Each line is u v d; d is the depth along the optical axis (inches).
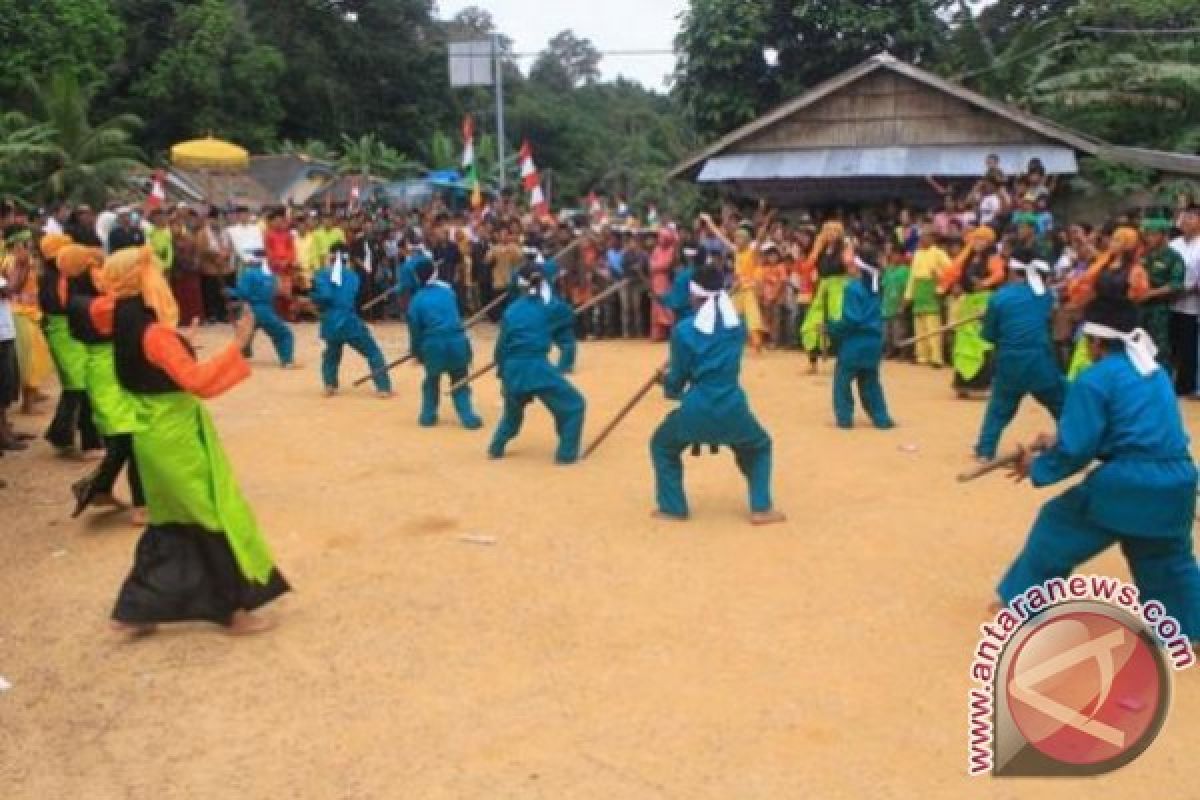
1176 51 821.2
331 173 1446.9
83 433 376.5
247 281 560.7
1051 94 811.4
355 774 170.4
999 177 639.1
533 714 187.5
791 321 627.8
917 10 985.5
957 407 450.6
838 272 530.0
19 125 1009.5
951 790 162.6
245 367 217.6
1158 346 459.5
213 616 219.9
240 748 179.3
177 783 169.6
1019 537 275.3
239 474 349.1
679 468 294.2
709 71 984.3
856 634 217.2
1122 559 252.4
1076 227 516.4
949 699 190.1
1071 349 477.4
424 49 1868.8
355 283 480.7
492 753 175.2
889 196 817.5
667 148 1967.3
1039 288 338.0
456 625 226.1
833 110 773.3
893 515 295.4
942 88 737.0
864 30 962.1
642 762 171.3
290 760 175.2
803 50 987.3
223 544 219.1
